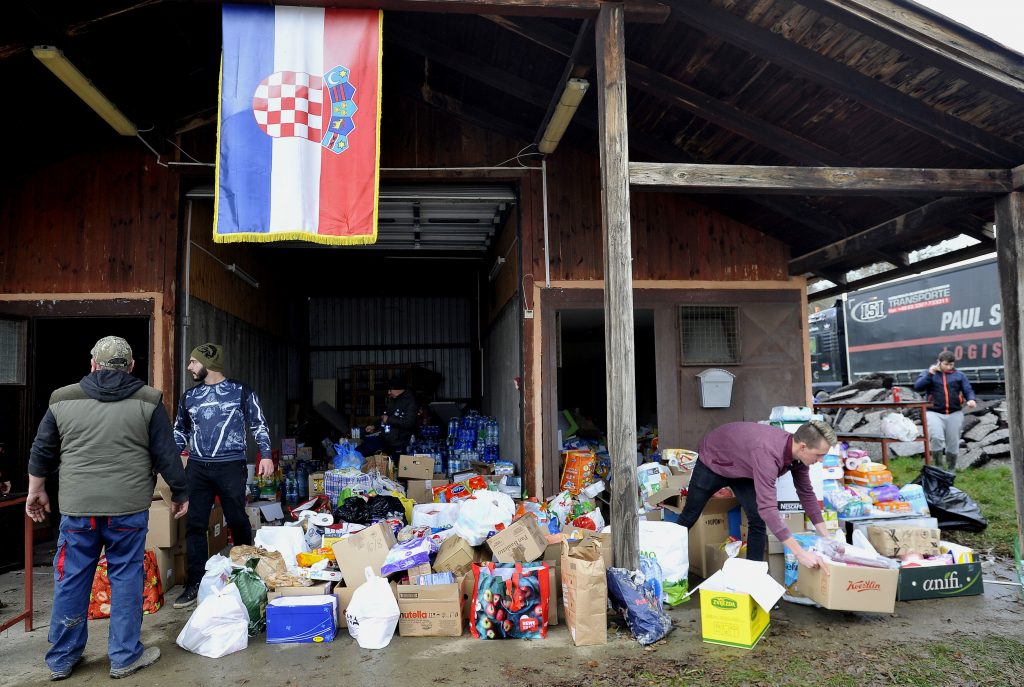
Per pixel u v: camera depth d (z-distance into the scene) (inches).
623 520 140.2
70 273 226.2
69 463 113.7
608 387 144.9
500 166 241.4
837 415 383.9
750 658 117.8
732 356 249.8
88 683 110.7
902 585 148.5
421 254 393.7
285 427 414.0
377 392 444.5
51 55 164.7
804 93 176.4
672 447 243.3
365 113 155.8
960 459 313.3
